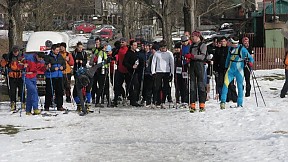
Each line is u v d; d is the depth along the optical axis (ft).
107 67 56.90
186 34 52.95
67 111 50.57
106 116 47.60
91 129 40.22
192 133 37.47
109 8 217.56
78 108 50.90
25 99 53.06
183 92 53.78
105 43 57.11
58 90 52.03
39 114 49.19
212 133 37.14
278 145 31.19
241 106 49.06
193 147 32.35
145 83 56.80
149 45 56.85
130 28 128.36
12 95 53.21
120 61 57.06
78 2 192.03
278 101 54.34
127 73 57.11
